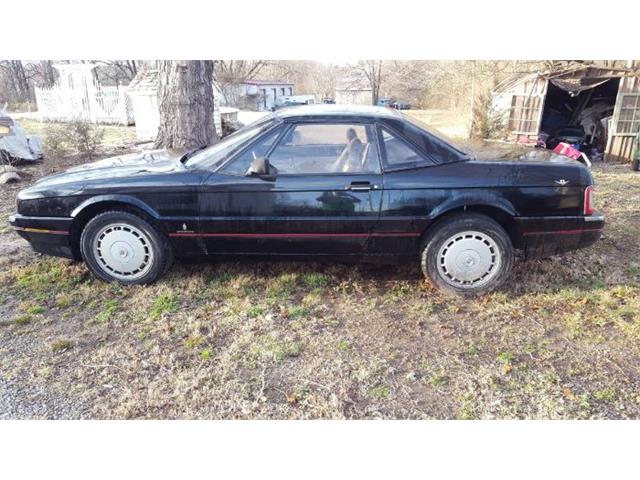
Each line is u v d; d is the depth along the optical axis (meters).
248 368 3.10
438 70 23.47
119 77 46.91
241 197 3.85
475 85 14.68
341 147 3.89
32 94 45.91
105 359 3.18
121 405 2.76
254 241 3.97
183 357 3.20
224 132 18.33
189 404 2.77
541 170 3.83
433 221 3.93
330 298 4.03
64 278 4.28
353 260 4.10
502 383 2.96
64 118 23.48
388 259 4.08
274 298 4.00
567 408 2.75
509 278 4.38
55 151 10.23
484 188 3.79
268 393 2.87
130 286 4.15
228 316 3.72
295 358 3.21
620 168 10.89
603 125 12.41
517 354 3.25
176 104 8.76
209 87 9.06
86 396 2.84
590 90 13.02
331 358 3.20
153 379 2.98
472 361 3.18
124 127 22.56
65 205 3.98
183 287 4.17
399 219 3.85
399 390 2.90
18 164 10.57
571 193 3.83
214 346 3.33
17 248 5.11
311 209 3.85
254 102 49.06
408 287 4.23
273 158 3.89
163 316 3.71
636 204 7.02
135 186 3.89
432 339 3.43
